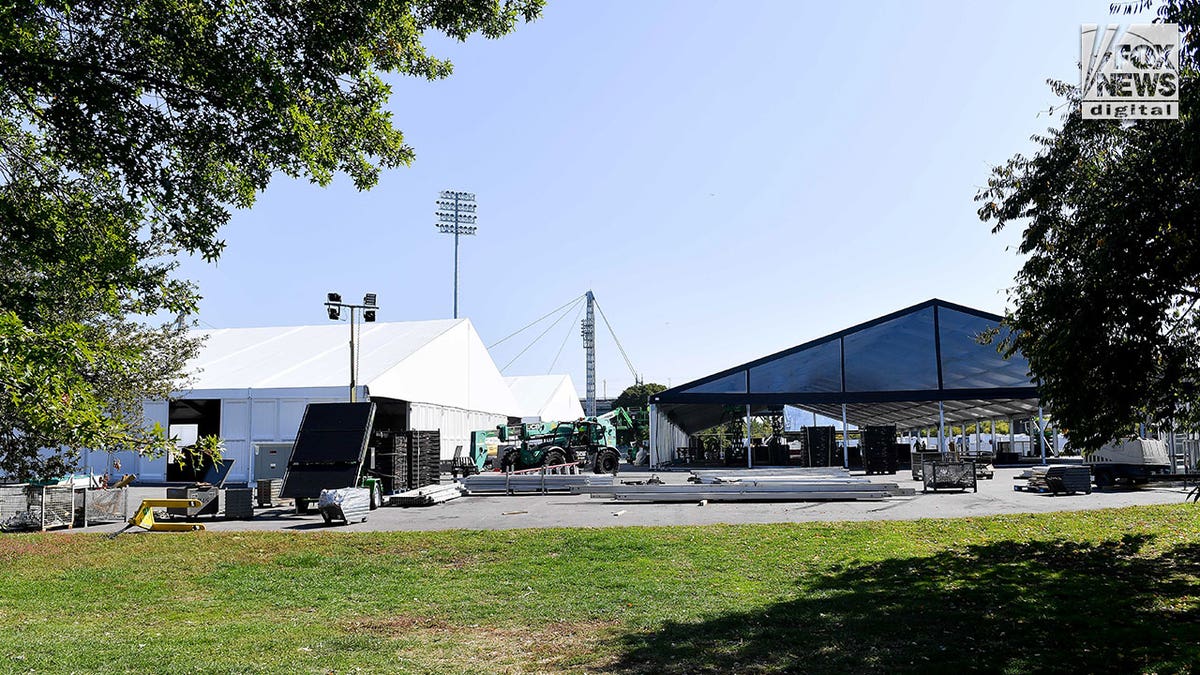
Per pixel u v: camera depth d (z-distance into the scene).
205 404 38.03
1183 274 9.20
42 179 8.25
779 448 38.25
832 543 13.32
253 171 8.66
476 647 7.84
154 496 25.05
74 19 7.51
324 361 36.34
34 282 8.60
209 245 8.65
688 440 59.56
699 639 7.86
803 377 34.50
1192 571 10.74
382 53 8.70
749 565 11.80
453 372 41.97
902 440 62.00
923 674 6.61
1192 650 7.12
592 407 97.62
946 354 33.31
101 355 6.19
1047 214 10.73
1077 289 9.99
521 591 10.75
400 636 8.40
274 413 32.59
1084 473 21.05
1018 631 7.95
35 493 16.92
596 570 11.85
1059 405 10.70
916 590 9.91
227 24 7.65
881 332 34.09
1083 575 10.64
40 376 5.42
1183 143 8.45
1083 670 6.66
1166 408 10.53
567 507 19.69
